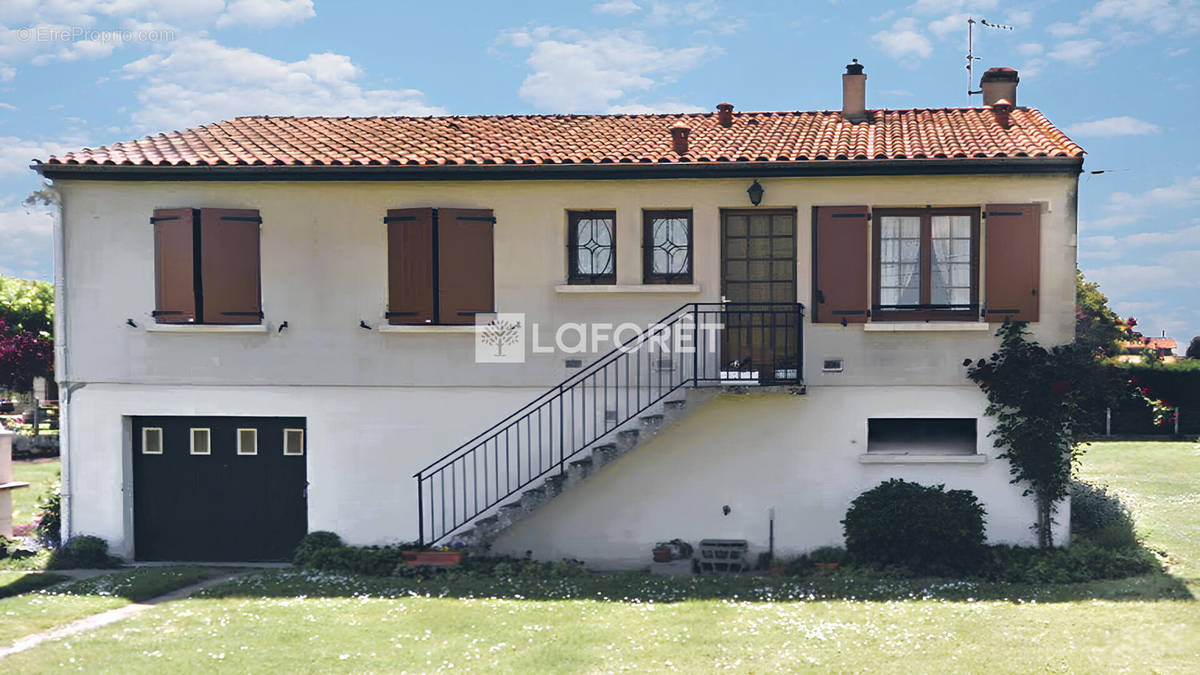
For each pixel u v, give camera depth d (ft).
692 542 46.75
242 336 48.29
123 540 48.85
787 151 47.09
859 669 31.42
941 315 46.16
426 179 47.03
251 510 49.11
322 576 44.68
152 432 49.49
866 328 45.93
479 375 47.47
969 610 37.63
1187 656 31.86
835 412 46.26
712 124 54.49
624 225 46.98
